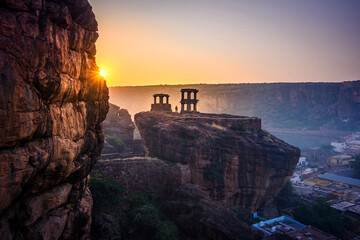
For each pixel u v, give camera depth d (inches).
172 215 1359.5
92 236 1063.0
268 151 1754.4
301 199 2201.0
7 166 349.4
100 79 674.2
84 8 526.3
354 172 4284.0
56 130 470.0
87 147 658.2
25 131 371.2
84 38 572.4
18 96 352.5
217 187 1562.5
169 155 1582.2
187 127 1574.8
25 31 370.3
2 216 404.5
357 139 7819.9
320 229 1835.6
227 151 1620.3
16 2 357.7
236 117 2207.2
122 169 1435.8
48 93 426.9
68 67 494.0
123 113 2940.5
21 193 441.4
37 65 397.4
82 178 669.9
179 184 1441.9
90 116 656.4
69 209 625.0
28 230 453.7
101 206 1224.2
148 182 1467.8
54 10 424.2
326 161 5196.9
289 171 1887.3
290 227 1752.0
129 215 1264.8
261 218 1786.4
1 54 333.4
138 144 2539.4
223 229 1293.1
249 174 1708.9
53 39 431.5
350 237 1817.2
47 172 463.8
